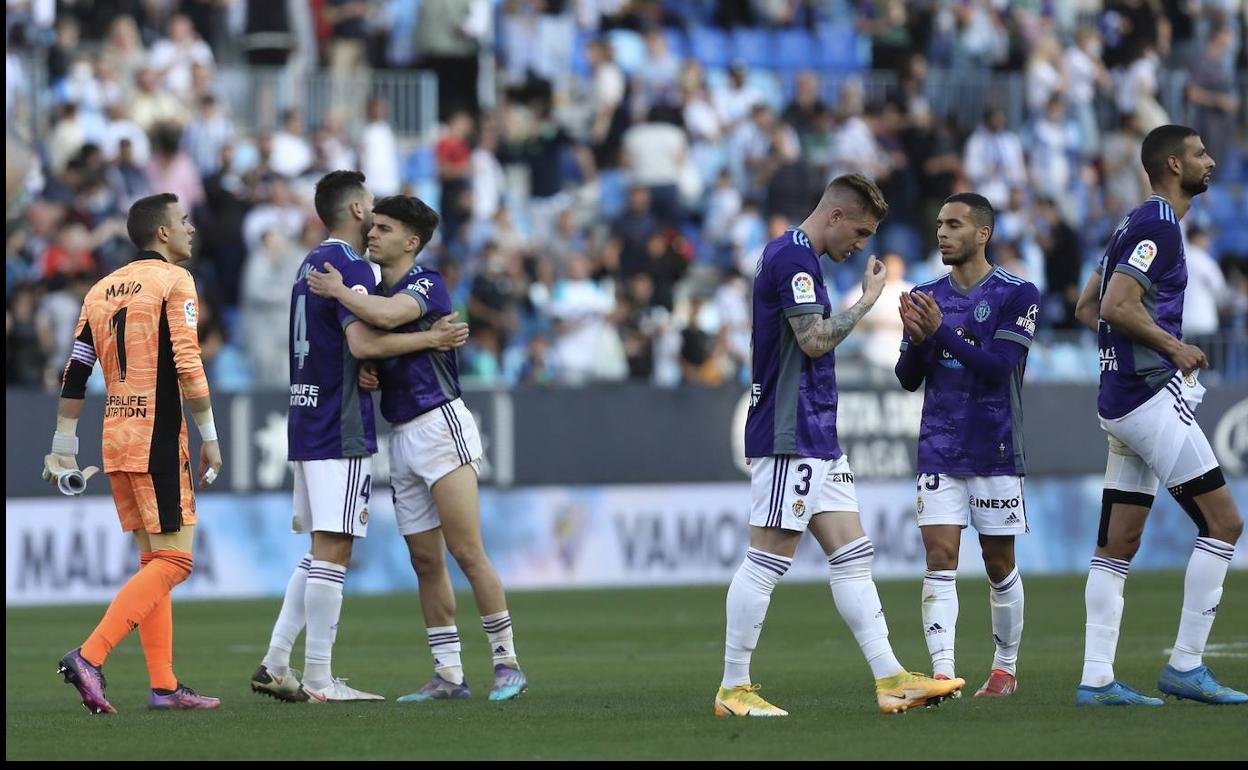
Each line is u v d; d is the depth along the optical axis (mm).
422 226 28859
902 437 65625
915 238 80688
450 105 80000
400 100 77625
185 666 37688
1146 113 86250
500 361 67188
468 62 80125
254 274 64750
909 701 24859
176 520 27391
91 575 57062
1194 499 26250
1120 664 34469
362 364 28422
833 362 25250
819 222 25078
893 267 69625
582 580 62281
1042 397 67375
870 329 69375
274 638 29062
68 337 61844
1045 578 64000
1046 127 84062
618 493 62906
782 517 24859
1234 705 25906
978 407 28156
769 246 25141
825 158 80875
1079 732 22734
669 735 23094
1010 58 88375
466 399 60969
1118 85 86938
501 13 82875
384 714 26297
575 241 75000
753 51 88125
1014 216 80125
